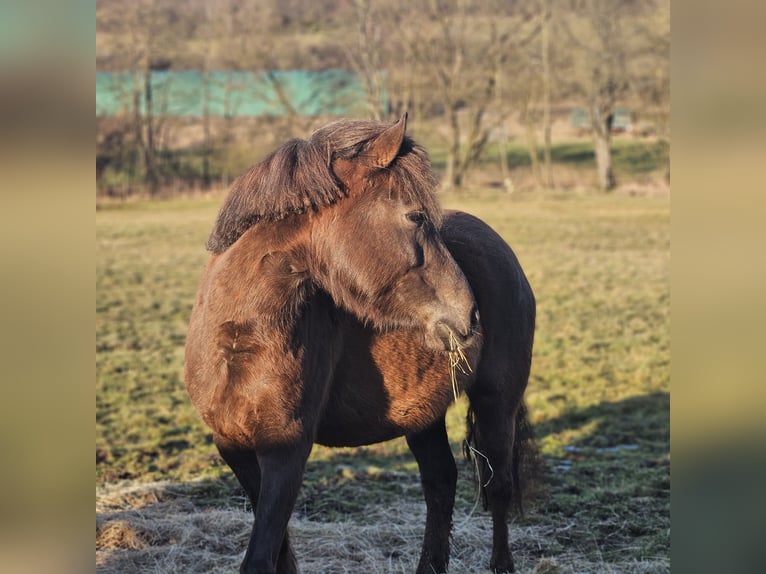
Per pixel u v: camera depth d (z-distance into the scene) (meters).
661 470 5.77
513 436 4.05
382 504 5.15
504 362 3.91
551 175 31.64
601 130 31.11
